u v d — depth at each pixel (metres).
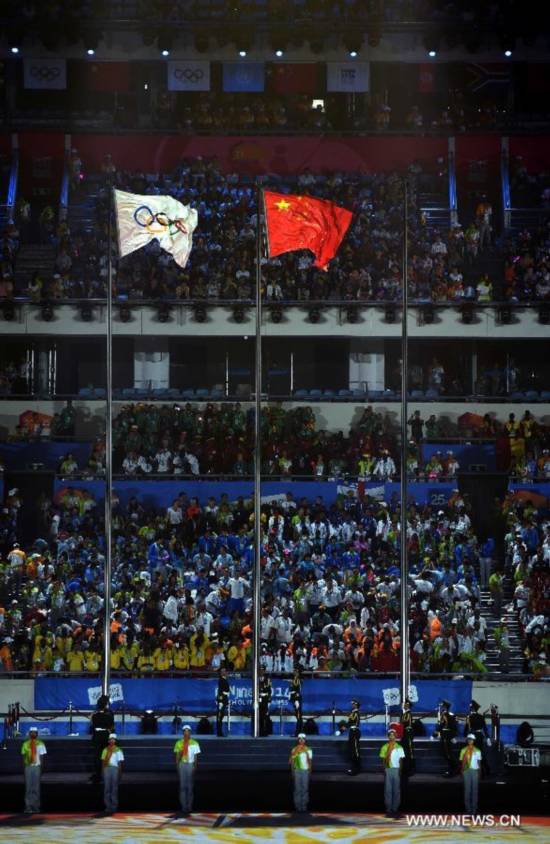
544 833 46.47
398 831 46.72
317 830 46.84
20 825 47.66
